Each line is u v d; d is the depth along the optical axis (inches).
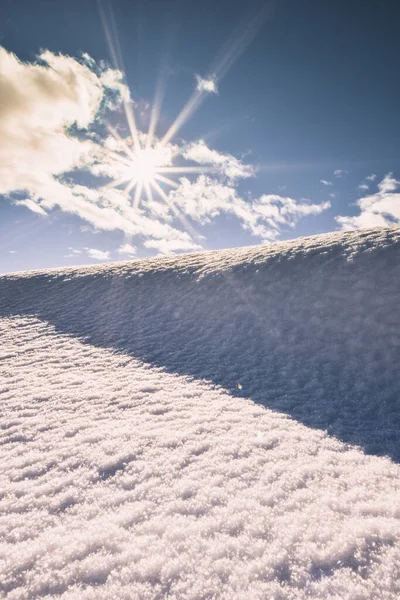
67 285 582.9
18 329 373.4
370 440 145.8
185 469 115.0
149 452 127.8
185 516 89.3
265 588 65.7
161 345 321.7
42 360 273.1
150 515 90.3
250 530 83.0
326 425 162.4
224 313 393.1
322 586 65.6
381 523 83.4
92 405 181.0
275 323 345.1
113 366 260.8
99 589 66.9
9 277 681.6
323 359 268.2
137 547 78.2
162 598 64.3
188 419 161.8
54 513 92.5
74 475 112.5
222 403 188.2
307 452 129.4
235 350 304.3
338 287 367.9
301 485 104.2
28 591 66.6
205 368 261.1
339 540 78.0
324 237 571.2
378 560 71.7
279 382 233.5
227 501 96.0
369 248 425.7
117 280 580.1
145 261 718.5
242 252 631.8
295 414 176.4
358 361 255.6
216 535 81.4
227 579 68.3
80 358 280.2
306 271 428.5
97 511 92.8
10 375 235.3
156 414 168.6
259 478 108.7
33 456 126.0
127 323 396.5
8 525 87.5
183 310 423.5
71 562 74.2
